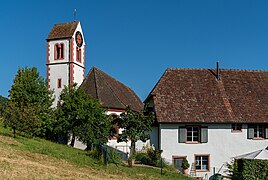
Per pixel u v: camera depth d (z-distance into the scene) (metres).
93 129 40.25
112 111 44.09
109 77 54.53
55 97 54.44
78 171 26.16
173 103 38.97
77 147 43.41
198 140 37.81
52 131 43.78
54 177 22.23
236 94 41.03
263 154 33.97
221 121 37.66
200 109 38.75
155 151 35.69
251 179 30.48
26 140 36.38
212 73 42.94
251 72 44.00
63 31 57.09
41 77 47.31
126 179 26.23
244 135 38.09
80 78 58.31
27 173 21.91
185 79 41.84
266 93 41.72
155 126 38.06
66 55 56.25
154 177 29.33
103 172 27.86
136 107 53.62
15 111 35.97
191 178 32.97
